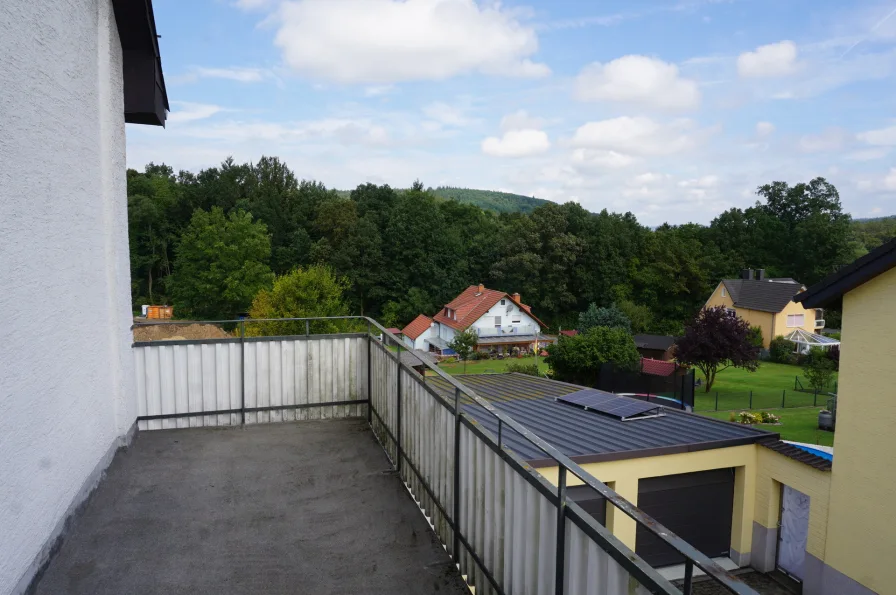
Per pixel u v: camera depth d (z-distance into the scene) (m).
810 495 7.69
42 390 2.94
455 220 65.62
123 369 4.72
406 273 52.47
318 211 56.34
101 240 4.30
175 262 48.03
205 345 5.40
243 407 5.52
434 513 3.51
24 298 2.72
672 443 8.10
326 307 25.14
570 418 9.32
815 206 62.50
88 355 3.84
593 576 1.71
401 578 3.00
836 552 7.27
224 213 54.88
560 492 1.88
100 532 3.42
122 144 4.76
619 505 1.48
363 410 5.89
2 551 2.43
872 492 6.76
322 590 2.88
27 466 2.73
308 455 4.75
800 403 24.83
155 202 55.03
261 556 3.20
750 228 60.53
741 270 51.97
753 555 8.64
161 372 5.29
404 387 4.21
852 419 6.97
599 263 54.09
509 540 2.41
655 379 22.66
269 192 60.59
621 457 7.55
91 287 3.96
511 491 2.38
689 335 27.97
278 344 5.61
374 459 4.69
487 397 10.77
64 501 3.29
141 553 3.20
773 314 43.22
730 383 30.94
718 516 8.61
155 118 5.31
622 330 27.58
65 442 3.30
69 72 3.51
